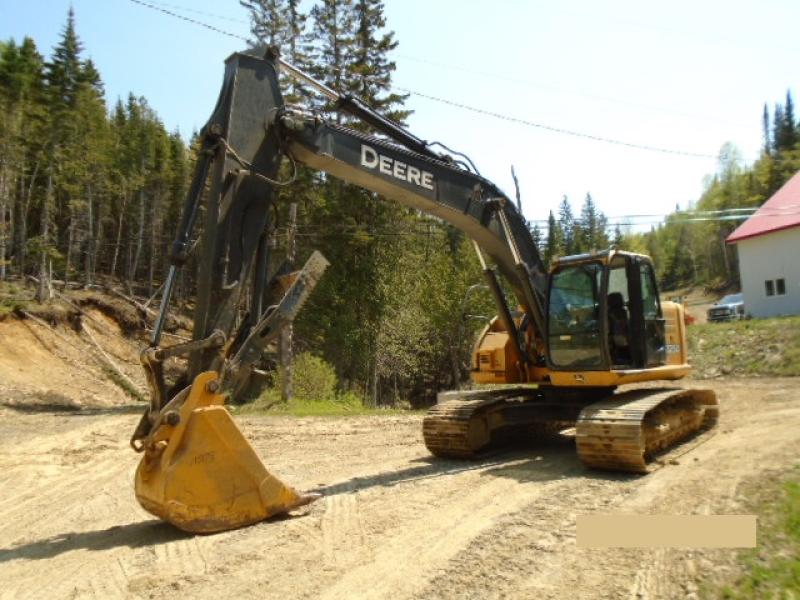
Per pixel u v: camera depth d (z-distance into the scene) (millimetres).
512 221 9516
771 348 21609
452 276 35531
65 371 26234
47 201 37531
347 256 27719
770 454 8398
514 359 10133
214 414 5949
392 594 4418
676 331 10484
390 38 28203
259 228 6848
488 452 9789
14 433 14062
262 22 27922
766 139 92625
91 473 9797
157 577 4793
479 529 5781
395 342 30891
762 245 32000
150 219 55094
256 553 5254
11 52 38562
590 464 8008
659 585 4363
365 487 7617
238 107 6836
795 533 5098
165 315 6160
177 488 5688
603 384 8953
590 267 9180
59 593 4625
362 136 7746
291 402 19969
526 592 4355
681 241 85125
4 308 27734
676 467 8031
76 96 39625
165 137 59312
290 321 6629
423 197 8289
